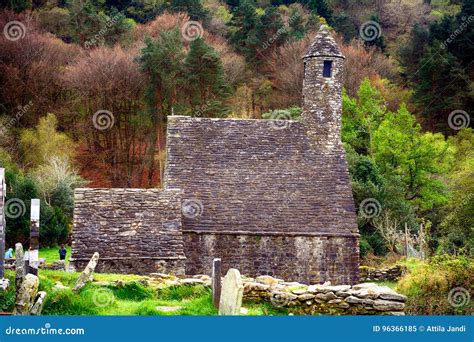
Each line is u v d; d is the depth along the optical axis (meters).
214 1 82.88
